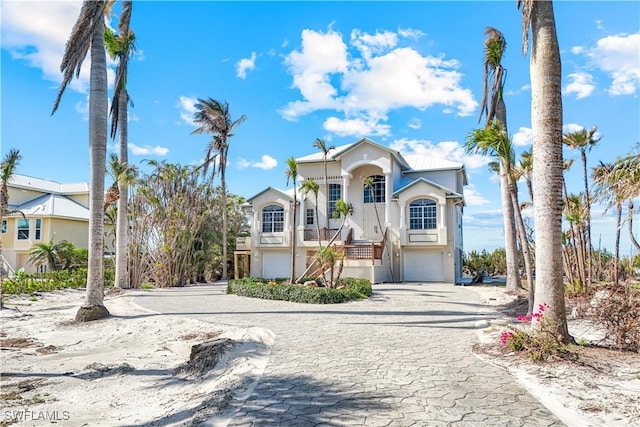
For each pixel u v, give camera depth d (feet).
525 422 17.28
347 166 100.27
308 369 25.08
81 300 71.10
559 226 28.07
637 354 25.85
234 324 41.19
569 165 66.18
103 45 50.49
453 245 93.45
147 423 20.06
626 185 42.86
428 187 93.61
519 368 24.59
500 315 44.78
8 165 61.11
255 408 19.17
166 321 45.11
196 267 103.24
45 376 29.48
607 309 28.07
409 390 21.25
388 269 95.04
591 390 20.72
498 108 69.00
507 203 72.59
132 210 95.14
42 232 116.57
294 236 72.64
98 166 49.78
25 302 68.03
